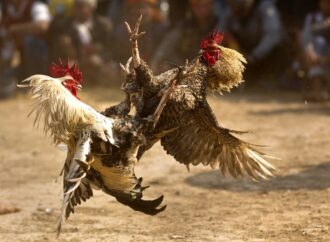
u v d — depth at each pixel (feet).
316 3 132.98
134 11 118.83
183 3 126.52
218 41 50.31
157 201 46.88
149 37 119.03
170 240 54.49
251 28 119.65
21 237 55.93
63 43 120.88
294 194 65.41
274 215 59.82
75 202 45.57
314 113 102.47
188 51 118.62
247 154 51.49
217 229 56.75
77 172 41.96
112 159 44.11
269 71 123.03
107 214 61.26
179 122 47.98
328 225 56.70
